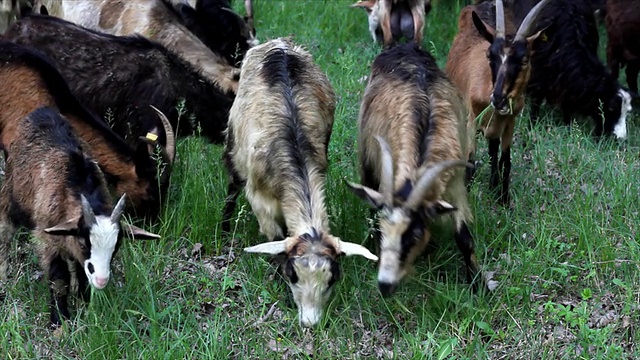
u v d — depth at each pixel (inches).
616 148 457.1
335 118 457.7
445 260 359.9
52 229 304.2
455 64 436.1
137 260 340.5
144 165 364.2
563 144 445.1
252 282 349.4
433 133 331.6
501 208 391.5
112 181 366.3
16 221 345.4
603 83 464.1
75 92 408.8
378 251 330.6
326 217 325.1
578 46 470.6
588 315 333.1
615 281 344.2
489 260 363.6
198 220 377.7
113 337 314.2
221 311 334.3
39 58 368.5
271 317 335.9
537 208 391.9
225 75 422.3
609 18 499.5
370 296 340.5
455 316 330.3
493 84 381.1
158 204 371.6
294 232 319.0
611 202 395.5
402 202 308.8
